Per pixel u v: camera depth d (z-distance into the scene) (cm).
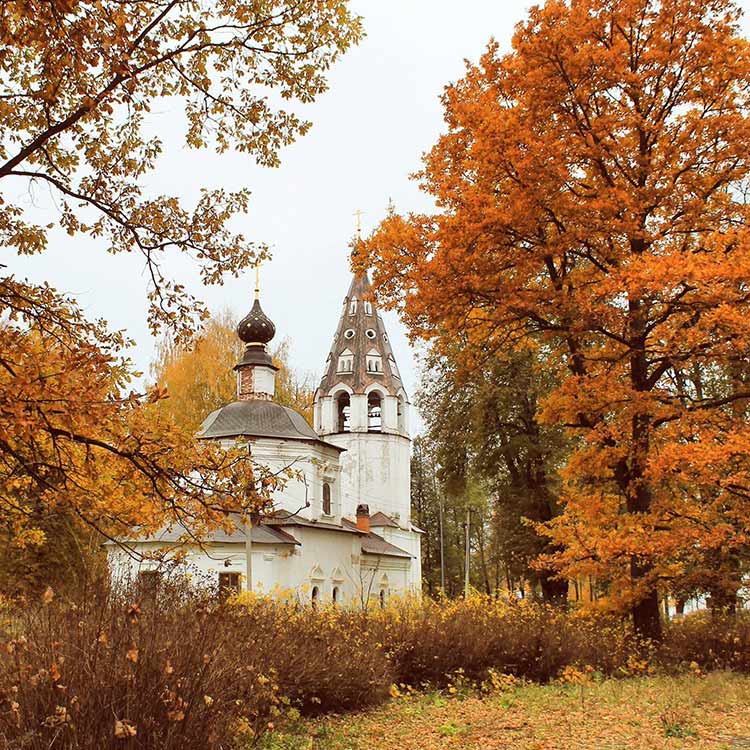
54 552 2147
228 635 831
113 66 719
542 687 1289
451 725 980
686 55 1558
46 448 762
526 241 1593
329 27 877
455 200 1555
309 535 3900
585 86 1540
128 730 531
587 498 1562
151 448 751
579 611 1572
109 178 895
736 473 1309
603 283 1378
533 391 3041
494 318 1593
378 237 1622
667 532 1395
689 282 1274
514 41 1562
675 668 1416
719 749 809
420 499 7412
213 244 909
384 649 1275
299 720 989
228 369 4888
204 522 786
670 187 1506
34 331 816
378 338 6153
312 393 5712
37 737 533
